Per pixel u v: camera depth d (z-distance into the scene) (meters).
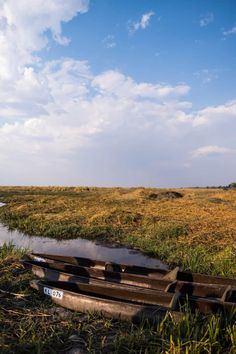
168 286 7.28
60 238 16.70
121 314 6.38
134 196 30.47
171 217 19.36
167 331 5.88
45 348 5.48
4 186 47.06
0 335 5.74
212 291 7.41
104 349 5.53
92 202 26.59
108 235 16.81
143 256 13.49
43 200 27.59
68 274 8.30
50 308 6.96
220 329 5.80
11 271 8.90
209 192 38.59
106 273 8.58
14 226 19.25
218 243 14.07
